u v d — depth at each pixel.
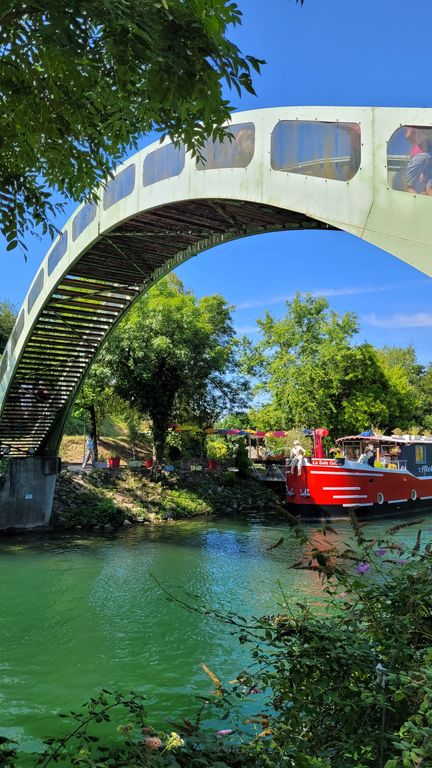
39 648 8.55
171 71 2.65
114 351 23.72
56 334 17.98
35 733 5.82
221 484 28.16
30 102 3.56
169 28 2.58
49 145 3.97
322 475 24.00
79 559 15.30
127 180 11.90
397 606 2.94
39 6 2.55
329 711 2.73
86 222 13.53
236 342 31.44
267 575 13.13
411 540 15.46
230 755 2.72
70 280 15.48
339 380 32.44
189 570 13.88
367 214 5.73
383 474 25.80
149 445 37.88
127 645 8.66
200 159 3.64
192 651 8.34
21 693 6.93
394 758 2.16
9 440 21.70
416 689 2.46
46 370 19.14
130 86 3.12
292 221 10.49
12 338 18.27
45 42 2.48
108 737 5.58
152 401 25.38
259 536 19.25
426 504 28.67
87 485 23.70
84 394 25.17
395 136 5.48
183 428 29.56
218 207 10.52
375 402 32.12
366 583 3.19
